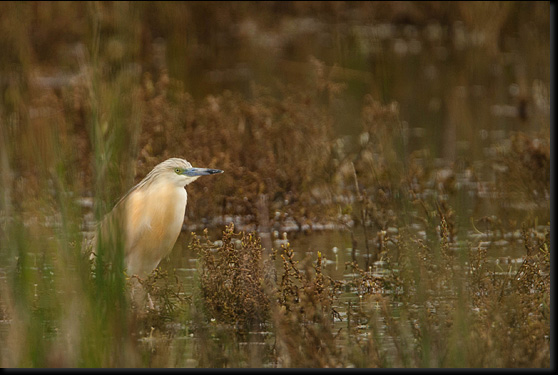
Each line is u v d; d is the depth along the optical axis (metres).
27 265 8.20
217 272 9.31
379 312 9.34
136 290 9.34
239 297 9.21
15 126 13.91
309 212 13.47
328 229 13.40
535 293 9.03
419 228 12.41
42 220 9.04
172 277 10.84
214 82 22.28
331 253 12.03
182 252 12.09
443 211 12.27
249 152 14.19
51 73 22.02
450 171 15.49
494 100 21.27
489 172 15.75
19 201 11.39
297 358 7.94
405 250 10.27
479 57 25.73
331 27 29.12
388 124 15.23
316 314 8.74
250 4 29.12
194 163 13.75
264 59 25.34
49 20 24.81
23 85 20.62
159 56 25.14
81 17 24.92
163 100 14.48
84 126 14.04
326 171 14.30
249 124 14.99
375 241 12.37
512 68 24.48
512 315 8.41
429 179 14.90
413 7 29.44
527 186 14.27
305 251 12.11
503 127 18.83
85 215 12.23
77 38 24.83
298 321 8.70
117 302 7.85
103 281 7.84
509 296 8.73
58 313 7.96
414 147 17.19
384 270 11.02
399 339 8.29
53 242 8.41
